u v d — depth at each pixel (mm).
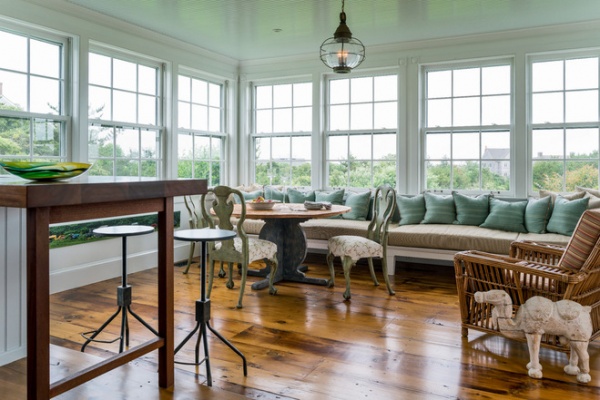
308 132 5977
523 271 2445
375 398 2109
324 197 5496
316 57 5789
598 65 4648
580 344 2268
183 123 5566
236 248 3553
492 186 5086
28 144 3914
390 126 5527
